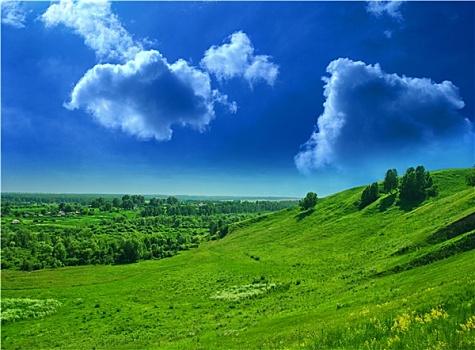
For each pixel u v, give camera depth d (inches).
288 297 2364.7
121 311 2741.1
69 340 2096.5
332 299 1785.2
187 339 1627.7
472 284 756.6
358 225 5039.4
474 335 479.5
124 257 5605.3
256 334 1302.9
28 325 2507.4
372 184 5989.2
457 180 5595.5
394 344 536.7
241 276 3644.2
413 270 1804.9
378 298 1315.2
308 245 4790.8
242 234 6953.7
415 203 5132.9
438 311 641.6
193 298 2972.4
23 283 4062.5
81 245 5871.1
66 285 3954.2
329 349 641.0
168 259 5625.0
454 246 1899.6
